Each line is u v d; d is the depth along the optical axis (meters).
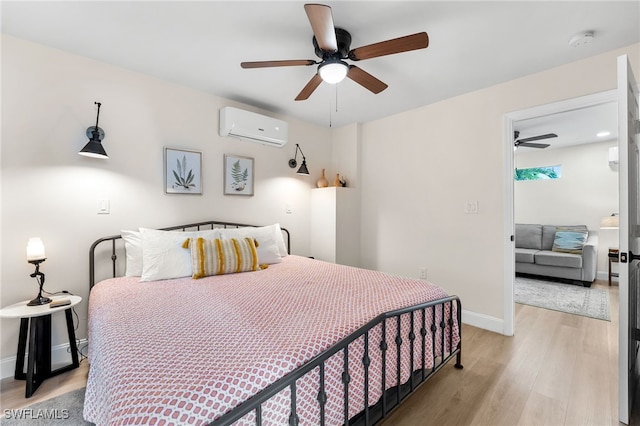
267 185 3.30
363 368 1.27
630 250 1.51
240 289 1.81
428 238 3.11
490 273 2.67
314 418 1.05
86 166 2.18
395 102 3.03
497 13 1.65
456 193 2.89
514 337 2.51
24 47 1.94
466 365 2.04
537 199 5.14
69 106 2.10
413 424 1.48
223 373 0.89
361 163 3.75
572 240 4.39
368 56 1.71
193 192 2.72
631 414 1.54
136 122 2.40
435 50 2.04
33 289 1.97
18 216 1.93
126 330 1.21
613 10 1.62
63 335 2.10
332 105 3.12
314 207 3.69
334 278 2.08
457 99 2.87
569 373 1.93
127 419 0.74
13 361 1.91
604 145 4.52
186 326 1.24
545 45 1.98
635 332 1.67
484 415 1.55
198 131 2.76
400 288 1.79
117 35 1.90
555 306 3.27
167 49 2.06
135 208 2.41
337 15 1.67
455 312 1.99
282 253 2.97
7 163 1.89
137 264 2.18
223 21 1.75
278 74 2.44
